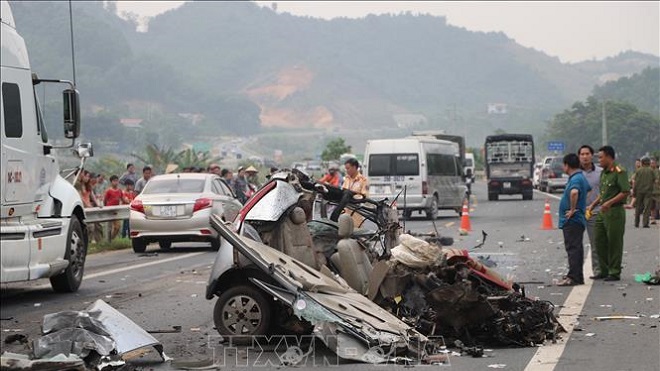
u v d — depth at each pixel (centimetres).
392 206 1345
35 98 1644
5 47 1538
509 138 6159
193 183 2659
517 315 1138
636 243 2667
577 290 1656
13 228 1512
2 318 1428
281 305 1170
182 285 1836
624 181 1797
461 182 4272
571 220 1736
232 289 1160
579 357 1058
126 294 1703
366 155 3897
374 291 1179
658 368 995
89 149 1858
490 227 3409
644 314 1373
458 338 1134
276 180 1218
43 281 1942
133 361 1045
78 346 965
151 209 2583
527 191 6047
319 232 1267
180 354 1100
